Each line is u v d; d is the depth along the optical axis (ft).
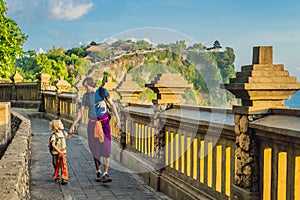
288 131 9.02
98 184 19.45
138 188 18.72
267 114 10.53
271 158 10.28
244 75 10.66
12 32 61.46
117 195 17.54
